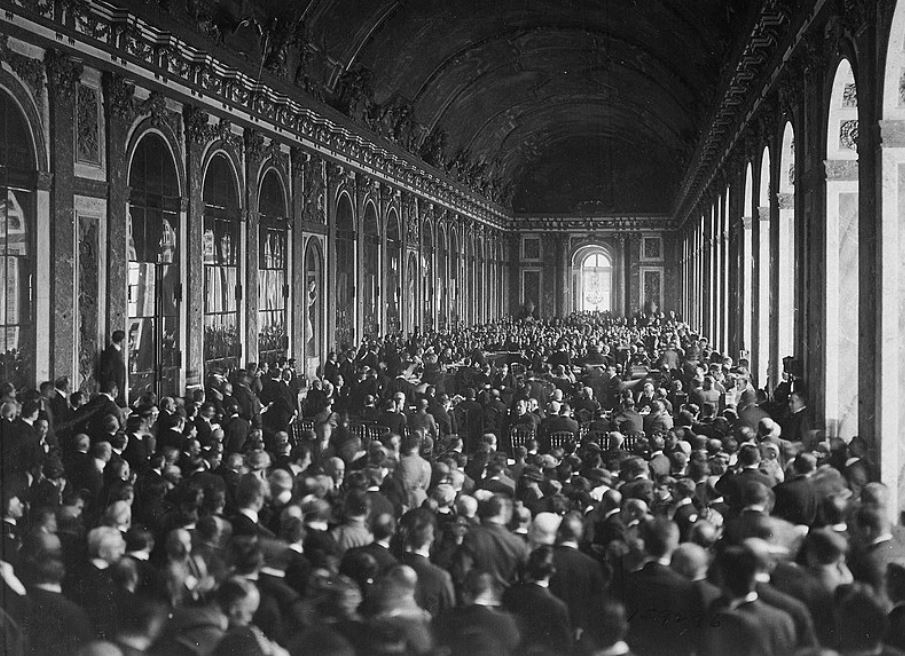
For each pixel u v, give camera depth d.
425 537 9.46
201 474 10.74
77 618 8.93
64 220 17.39
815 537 8.70
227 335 25.17
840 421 15.82
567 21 37.97
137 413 14.84
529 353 35.97
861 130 13.24
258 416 19.62
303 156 30.25
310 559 9.15
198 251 22.95
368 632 8.73
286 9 28.39
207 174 23.98
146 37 20.00
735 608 8.29
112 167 19.03
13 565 9.25
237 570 9.17
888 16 12.00
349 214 35.72
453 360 33.66
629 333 48.12
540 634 8.61
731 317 31.66
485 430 18.66
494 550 9.26
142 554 9.37
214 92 23.92
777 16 20.14
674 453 12.16
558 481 11.46
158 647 8.62
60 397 16.22
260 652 8.58
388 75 38.69
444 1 34.81
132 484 11.27
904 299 12.63
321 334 32.53
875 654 8.12
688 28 31.80
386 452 11.98
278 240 28.83
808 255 17.56
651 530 8.82
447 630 8.66
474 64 43.44
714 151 38.62
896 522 9.80
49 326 17.02
